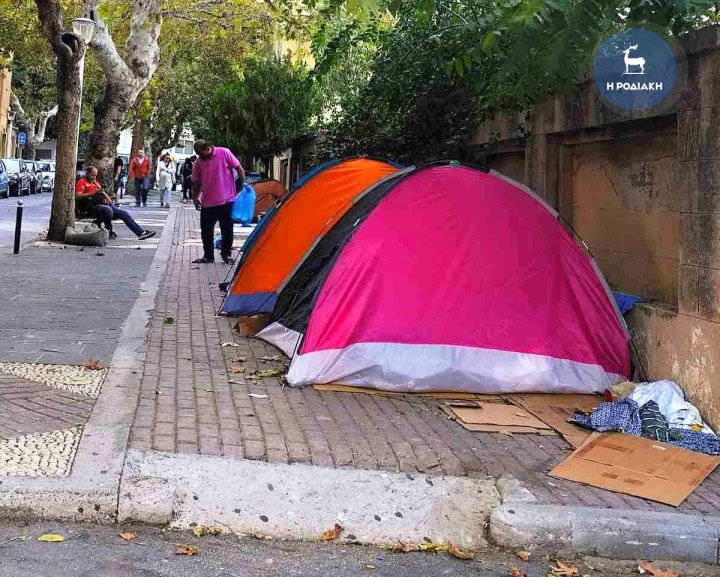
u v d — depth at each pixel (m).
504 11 6.15
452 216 7.08
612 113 7.10
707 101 5.99
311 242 8.59
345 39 10.49
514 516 4.36
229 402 6.09
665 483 4.99
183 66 37.56
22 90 52.56
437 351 6.86
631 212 7.43
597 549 4.29
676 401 6.18
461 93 9.99
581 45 6.20
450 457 5.26
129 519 4.25
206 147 13.27
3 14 24.34
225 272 12.91
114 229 20.03
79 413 5.56
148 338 8.06
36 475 4.41
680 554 4.29
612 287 7.73
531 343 7.00
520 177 9.48
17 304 9.36
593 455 5.44
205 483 4.59
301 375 6.66
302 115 25.95
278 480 4.71
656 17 5.91
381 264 6.90
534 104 8.43
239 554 4.00
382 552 4.17
